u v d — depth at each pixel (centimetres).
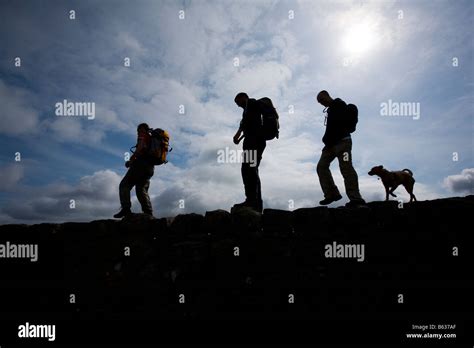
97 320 380
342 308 339
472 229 342
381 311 333
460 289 328
